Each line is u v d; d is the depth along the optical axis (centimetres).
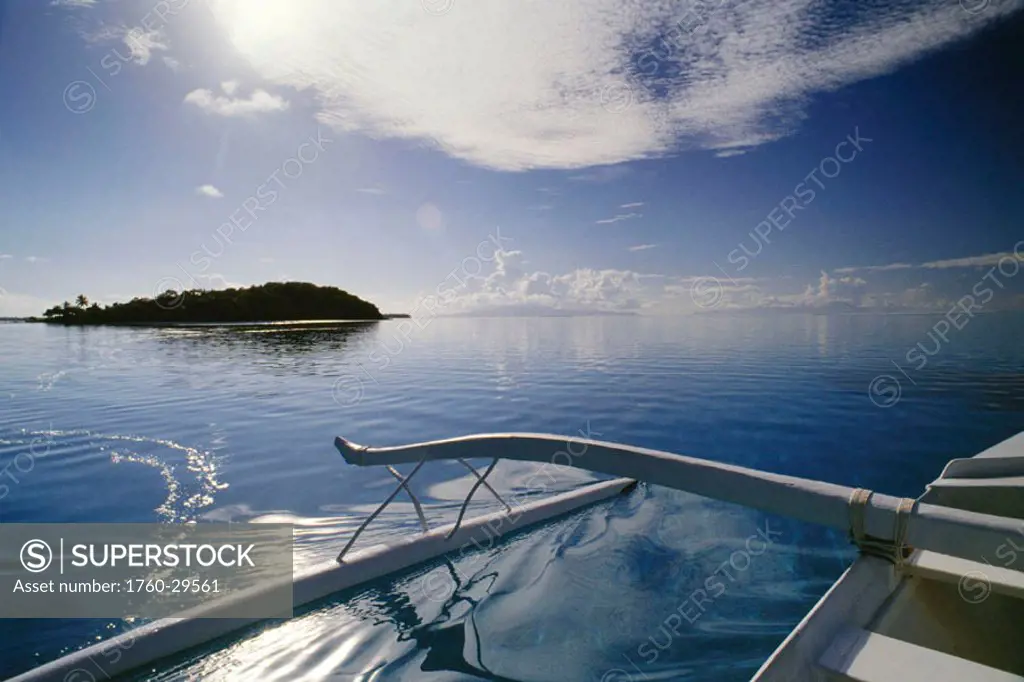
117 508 446
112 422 787
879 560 177
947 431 642
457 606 273
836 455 559
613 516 391
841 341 1841
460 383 1120
